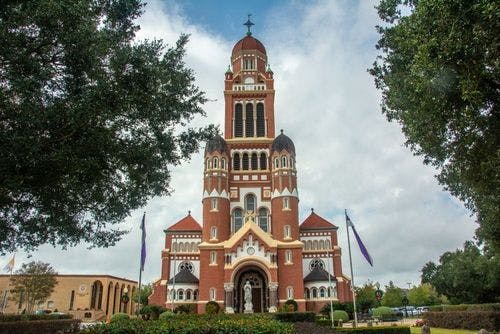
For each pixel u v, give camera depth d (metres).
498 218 29.00
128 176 22.06
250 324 15.57
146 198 23.59
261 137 82.31
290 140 78.25
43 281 86.44
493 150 19.58
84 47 17.73
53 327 41.38
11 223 20.23
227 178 76.94
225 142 79.31
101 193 21.62
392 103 24.70
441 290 74.50
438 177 29.75
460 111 18.55
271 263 66.88
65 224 21.16
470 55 15.98
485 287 64.69
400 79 23.05
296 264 68.25
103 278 106.88
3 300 90.25
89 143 17.91
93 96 17.69
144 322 16.52
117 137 20.44
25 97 16.73
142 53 19.36
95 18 19.39
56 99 17.67
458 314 42.09
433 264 99.12
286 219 72.12
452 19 15.68
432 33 16.69
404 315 80.69
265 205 76.75
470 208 30.92
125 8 19.75
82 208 21.67
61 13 16.83
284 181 74.62
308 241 78.25
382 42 25.73
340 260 76.56
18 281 86.12
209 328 15.02
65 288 104.19
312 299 70.44
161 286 76.12
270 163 79.19
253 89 86.00
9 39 16.34
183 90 21.86
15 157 15.52
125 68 19.28
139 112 20.27
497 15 13.77
